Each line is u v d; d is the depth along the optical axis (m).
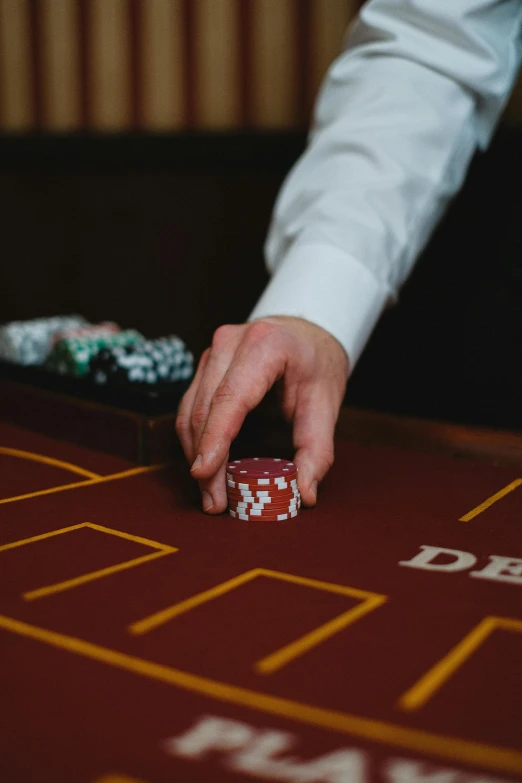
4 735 0.62
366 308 1.50
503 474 1.35
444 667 0.73
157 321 3.37
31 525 1.12
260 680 0.70
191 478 1.35
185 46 3.16
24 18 3.48
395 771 0.57
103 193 3.35
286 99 3.02
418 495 1.25
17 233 3.61
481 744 0.61
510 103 2.52
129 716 0.65
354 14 2.82
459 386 2.46
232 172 3.05
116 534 1.08
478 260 2.34
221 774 0.57
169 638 0.79
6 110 3.64
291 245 1.60
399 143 1.59
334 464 1.41
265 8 2.97
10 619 0.83
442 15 1.59
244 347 1.23
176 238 3.23
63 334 1.95
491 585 0.91
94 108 3.41
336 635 0.79
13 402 1.69
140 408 1.48
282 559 0.99
